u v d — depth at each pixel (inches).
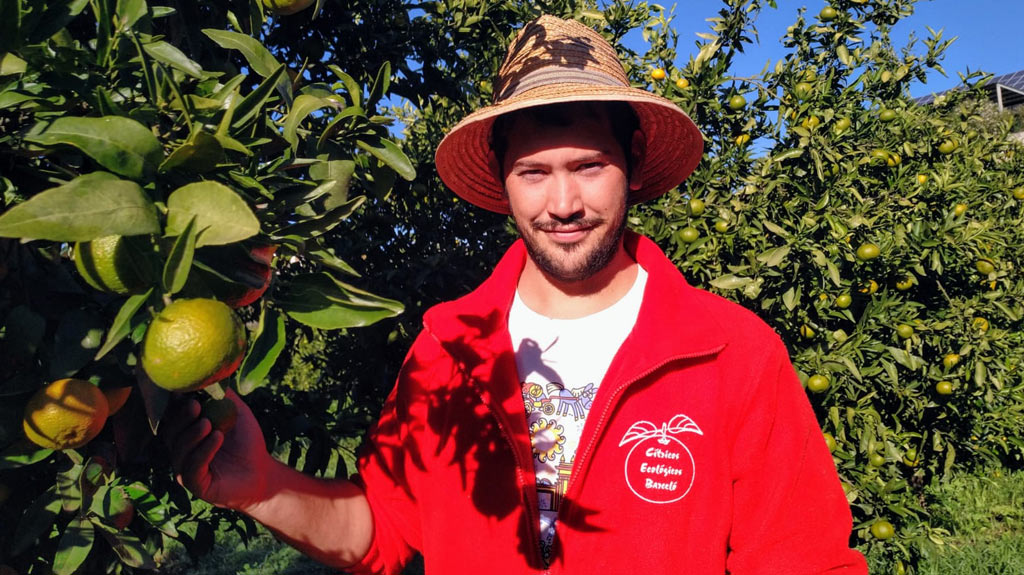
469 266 164.6
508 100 59.2
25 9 41.3
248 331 84.3
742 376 57.4
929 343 166.4
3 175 43.5
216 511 107.2
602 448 57.9
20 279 46.9
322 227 44.9
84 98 42.8
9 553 56.6
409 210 164.9
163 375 37.4
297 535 60.8
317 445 107.5
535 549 58.4
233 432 56.2
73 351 44.1
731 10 144.9
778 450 56.9
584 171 56.8
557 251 58.4
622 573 56.2
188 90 46.4
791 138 147.3
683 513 56.7
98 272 37.5
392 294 148.8
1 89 41.8
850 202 151.0
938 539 153.1
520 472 58.6
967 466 197.8
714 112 149.1
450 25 137.3
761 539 56.2
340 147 56.1
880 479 140.4
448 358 65.9
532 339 63.2
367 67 120.1
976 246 177.3
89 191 33.7
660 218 138.5
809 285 141.5
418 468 65.1
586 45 65.0
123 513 54.2
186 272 33.7
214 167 38.9
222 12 66.7
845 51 157.6
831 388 133.3
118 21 44.9
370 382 153.7
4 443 45.5
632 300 63.7
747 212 139.2
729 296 138.0
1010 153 251.8
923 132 183.8
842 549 56.7
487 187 77.6
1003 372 182.4
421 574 173.2
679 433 57.1
